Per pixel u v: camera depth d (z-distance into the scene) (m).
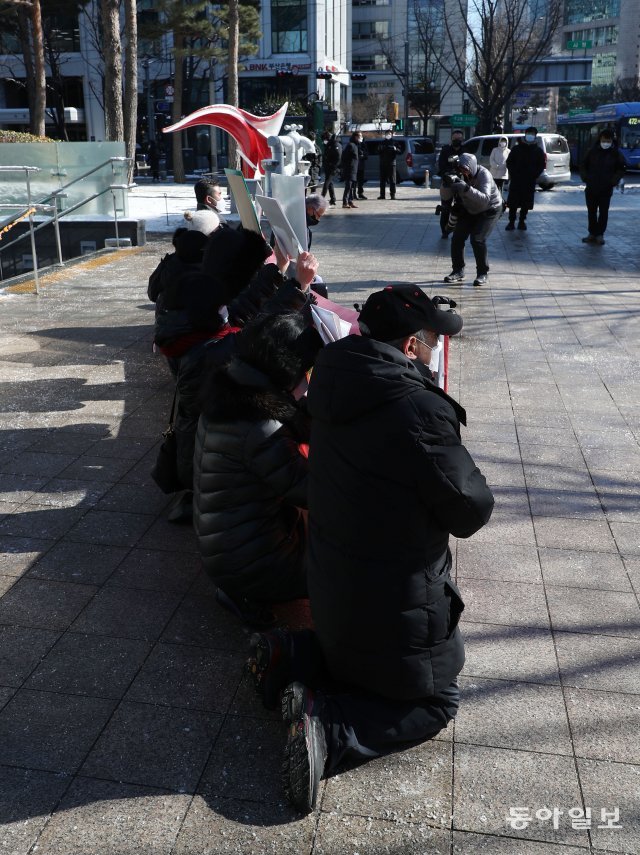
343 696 2.57
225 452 3.01
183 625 3.37
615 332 8.06
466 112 60.88
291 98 40.88
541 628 3.34
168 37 37.81
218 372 3.06
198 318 3.76
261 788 2.53
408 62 59.94
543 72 51.03
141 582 3.68
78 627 3.35
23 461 5.00
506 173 19.69
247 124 7.39
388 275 10.89
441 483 2.27
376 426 2.28
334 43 56.03
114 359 7.11
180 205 19.45
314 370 2.42
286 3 47.78
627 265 11.93
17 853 2.29
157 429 5.52
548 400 6.09
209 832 2.37
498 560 3.88
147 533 4.13
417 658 2.47
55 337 7.82
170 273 4.88
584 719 2.82
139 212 17.89
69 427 5.54
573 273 11.24
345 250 13.10
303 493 2.95
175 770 2.60
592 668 3.09
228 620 3.41
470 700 2.92
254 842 2.33
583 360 7.11
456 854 2.30
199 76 43.56
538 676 3.05
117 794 2.50
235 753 2.67
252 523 3.10
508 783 2.54
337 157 20.81
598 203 13.79
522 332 8.03
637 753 2.67
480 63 44.62
